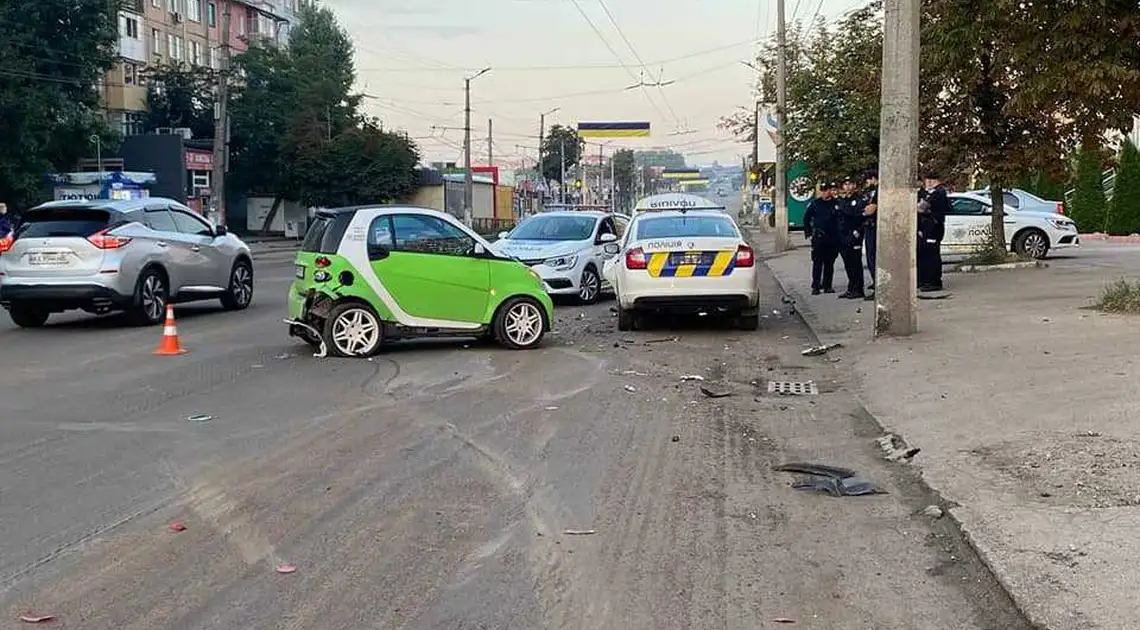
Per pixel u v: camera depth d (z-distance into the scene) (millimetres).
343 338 12703
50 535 6059
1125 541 5555
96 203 16188
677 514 6508
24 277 15586
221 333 15430
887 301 12930
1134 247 30062
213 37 74562
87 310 16422
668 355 12922
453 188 78562
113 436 8531
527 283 13492
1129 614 4707
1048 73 14266
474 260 13172
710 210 16391
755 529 6223
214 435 8570
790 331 15164
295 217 68438
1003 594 5125
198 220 18453
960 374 10359
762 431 8789
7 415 9375
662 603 5109
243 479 7250
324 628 4812
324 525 6270
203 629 4797
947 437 8109
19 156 43875
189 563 5629
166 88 63688
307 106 63531
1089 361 10328
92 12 45219
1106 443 7422
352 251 12586
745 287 14500
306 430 8758
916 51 12625
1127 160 35250
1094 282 18031
